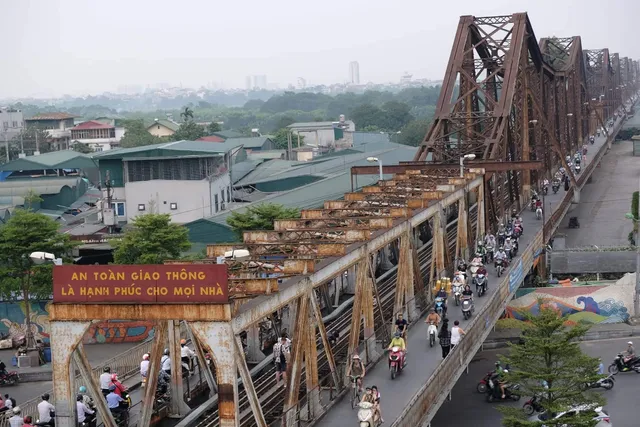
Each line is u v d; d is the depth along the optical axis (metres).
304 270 33.50
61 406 27.75
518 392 40.22
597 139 183.50
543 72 114.00
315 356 34.03
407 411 32.97
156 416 34.50
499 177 79.38
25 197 111.94
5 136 183.62
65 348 27.58
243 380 27.70
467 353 44.59
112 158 105.50
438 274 53.50
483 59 91.19
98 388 28.34
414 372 40.56
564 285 71.31
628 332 64.69
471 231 64.06
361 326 45.88
